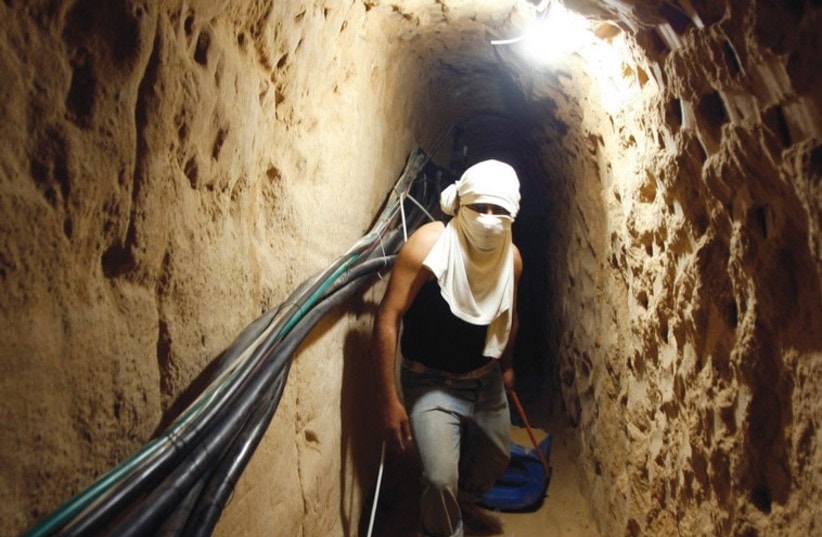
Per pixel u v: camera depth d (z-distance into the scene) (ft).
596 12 4.36
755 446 3.40
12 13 1.87
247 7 3.38
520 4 6.44
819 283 2.78
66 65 2.14
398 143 8.64
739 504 3.58
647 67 4.24
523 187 14.33
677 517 4.74
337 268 5.27
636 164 5.29
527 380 12.67
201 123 3.09
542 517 7.79
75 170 2.20
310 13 4.32
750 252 3.33
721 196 3.59
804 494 2.95
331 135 5.55
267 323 4.00
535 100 9.17
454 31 8.14
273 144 4.30
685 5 3.14
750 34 2.63
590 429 7.98
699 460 4.23
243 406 3.35
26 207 1.98
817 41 2.32
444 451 6.11
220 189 3.54
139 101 2.60
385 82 7.44
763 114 2.85
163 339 2.98
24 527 2.03
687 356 4.44
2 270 1.90
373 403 7.72
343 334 6.35
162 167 2.81
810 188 2.63
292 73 4.32
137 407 2.75
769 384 3.30
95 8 2.22
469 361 6.42
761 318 3.27
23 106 1.95
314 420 5.34
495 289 6.25
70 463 2.28
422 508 6.20
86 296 2.36
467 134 13.00
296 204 4.81
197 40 3.03
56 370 2.18
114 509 2.25
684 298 4.32
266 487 4.23
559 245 10.76
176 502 2.72
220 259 3.52
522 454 7.93
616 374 6.64
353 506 6.75
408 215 8.62
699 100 3.47
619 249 6.27
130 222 2.61
